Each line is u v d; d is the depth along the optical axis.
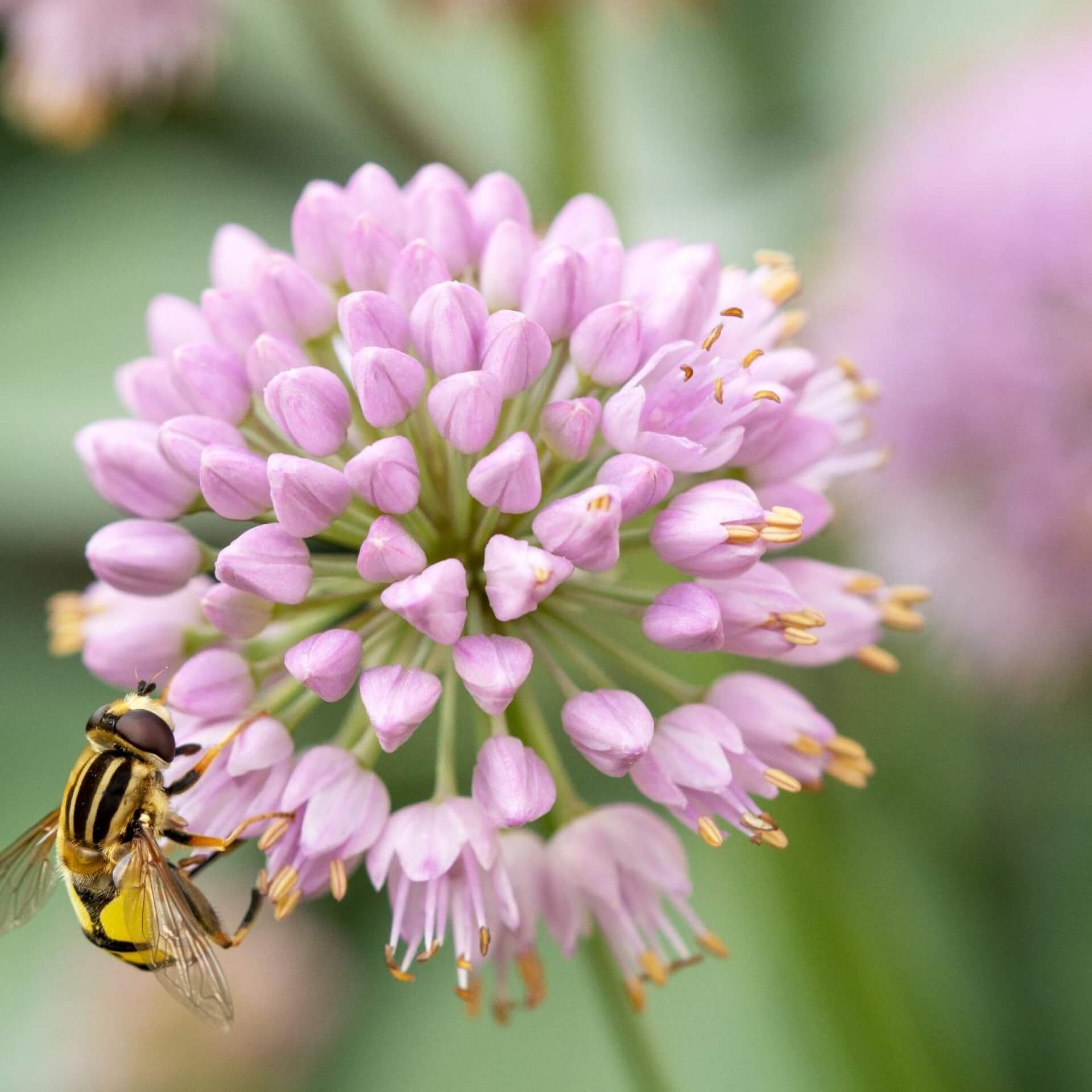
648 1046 0.18
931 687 0.21
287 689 0.17
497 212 0.18
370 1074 0.21
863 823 0.21
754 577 0.17
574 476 0.17
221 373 0.17
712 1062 0.21
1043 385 0.20
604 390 0.17
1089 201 0.20
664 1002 0.21
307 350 0.17
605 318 0.17
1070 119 0.20
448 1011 0.21
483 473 0.17
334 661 0.17
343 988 0.21
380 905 0.22
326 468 0.17
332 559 0.17
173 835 0.17
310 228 0.18
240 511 0.17
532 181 0.23
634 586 0.19
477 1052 0.21
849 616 0.17
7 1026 0.22
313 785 0.17
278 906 0.17
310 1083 0.21
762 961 0.21
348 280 0.17
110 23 0.23
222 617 0.17
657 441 0.17
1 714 0.22
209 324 0.17
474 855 0.17
